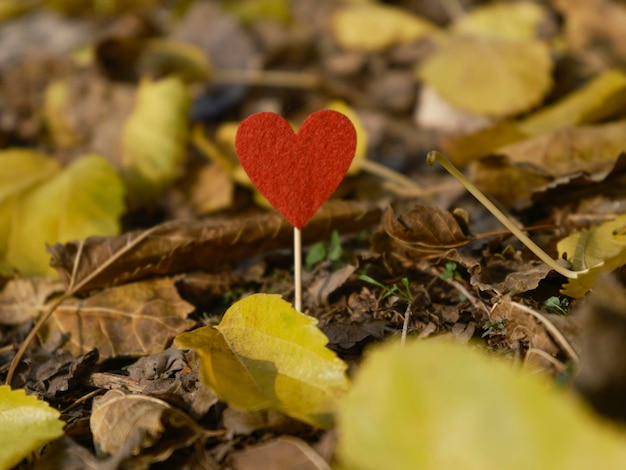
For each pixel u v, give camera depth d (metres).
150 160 0.57
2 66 0.83
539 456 0.35
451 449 0.36
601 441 0.35
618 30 0.75
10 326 0.48
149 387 0.43
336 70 0.79
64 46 0.88
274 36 0.84
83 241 0.47
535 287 0.43
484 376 0.36
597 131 0.51
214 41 0.81
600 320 0.37
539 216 0.50
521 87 0.60
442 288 0.46
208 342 0.41
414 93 0.72
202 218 0.56
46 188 0.53
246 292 0.48
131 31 0.90
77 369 0.45
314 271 0.48
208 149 0.59
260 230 0.48
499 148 0.54
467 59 0.62
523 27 0.76
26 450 0.40
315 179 0.43
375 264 0.47
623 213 0.48
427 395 0.36
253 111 0.71
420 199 0.54
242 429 0.40
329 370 0.40
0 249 0.51
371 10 0.85
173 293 0.47
